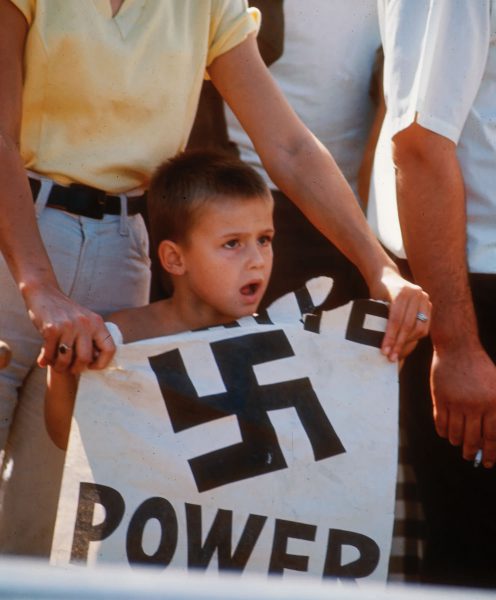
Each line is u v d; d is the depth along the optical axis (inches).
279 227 222.4
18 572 74.2
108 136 160.2
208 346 140.3
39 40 151.8
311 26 219.9
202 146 224.5
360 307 144.7
